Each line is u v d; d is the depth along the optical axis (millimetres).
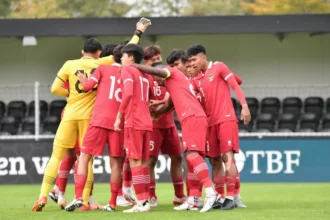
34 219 20031
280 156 38219
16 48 45938
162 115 23812
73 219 19844
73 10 76062
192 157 21500
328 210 22000
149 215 20500
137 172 21625
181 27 40812
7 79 45938
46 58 46062
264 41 46094
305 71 46094
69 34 40812
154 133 24250
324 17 40875
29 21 40844
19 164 38562
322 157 38156
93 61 22969
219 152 22781
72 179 38094
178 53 23625
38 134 38844
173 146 24688
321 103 44281
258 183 37500
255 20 40906
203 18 40844
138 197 21797
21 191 33062
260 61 46125
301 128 43688
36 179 38562
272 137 38344
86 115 22531
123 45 22453
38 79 46062
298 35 45938
